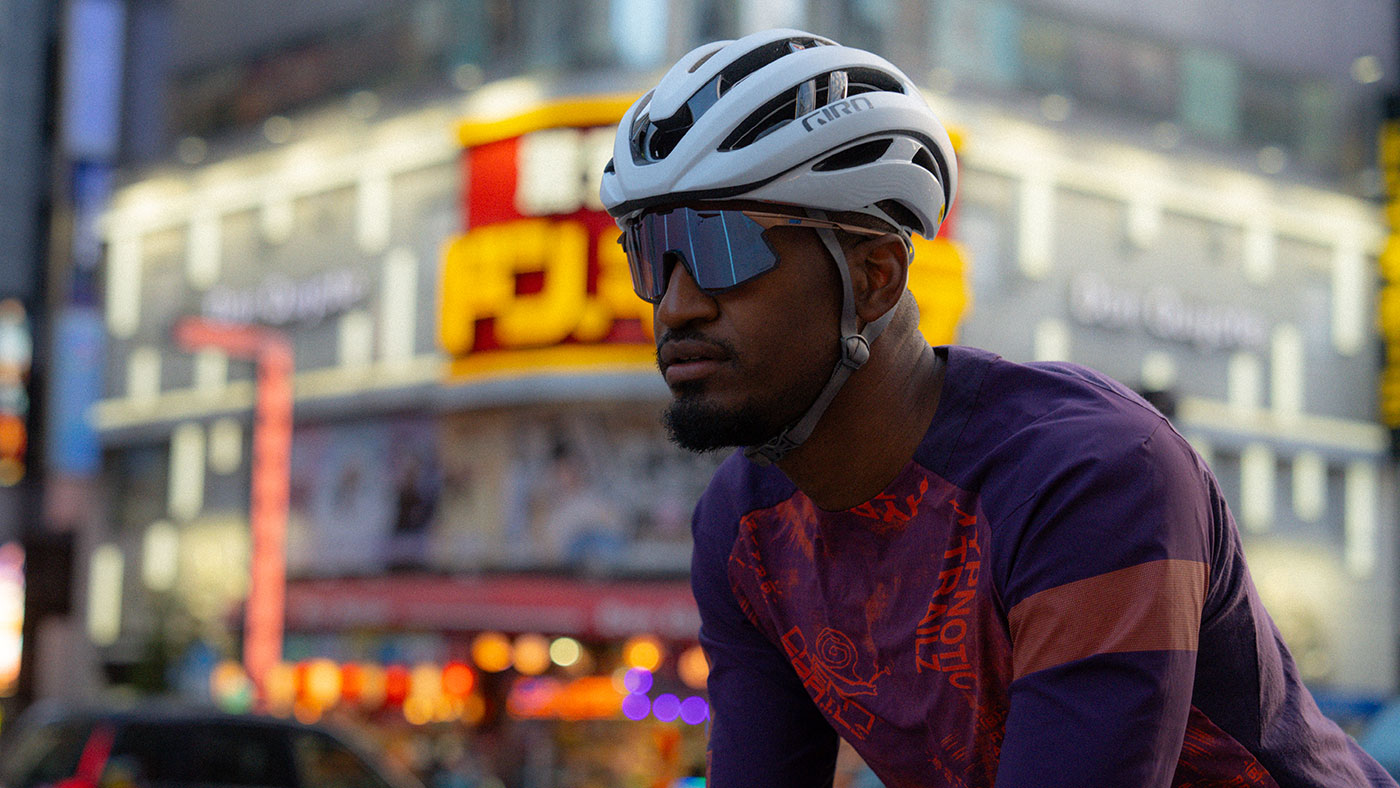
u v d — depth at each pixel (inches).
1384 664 1288.1
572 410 1003.3
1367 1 1360.7
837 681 59.1
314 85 1215.6
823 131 52.2
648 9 1002.1
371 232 1143.0
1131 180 1162.0
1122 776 47.5
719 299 53.2
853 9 1015.6
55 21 1588.3
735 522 62.4
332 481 1136.2
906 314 56.1
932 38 1061.1
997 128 1082.7
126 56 1528.1
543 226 993.5
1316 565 1259.8
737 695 65.1
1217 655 52.9
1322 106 1312.7
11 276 1561.3
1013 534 50.9
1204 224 1213.7
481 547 1031.0
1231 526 53.7
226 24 1294.3
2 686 1422.2
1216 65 1243.2
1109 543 48.8
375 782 355.6
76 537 1357.0
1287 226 1270.9
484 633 1039.0
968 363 55.3
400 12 1149.1
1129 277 1154.7
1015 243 1088.8
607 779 948.6
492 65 1070.4
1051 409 52.7
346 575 1104.8
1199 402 1187.9
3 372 1552.7
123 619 1309.1
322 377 1155.9
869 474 55.5
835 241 53.3
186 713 345.4
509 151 1025.5
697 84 54.6
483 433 1041.5
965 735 55.6
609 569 980.6
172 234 1318.9
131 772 336.5
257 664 1013.2
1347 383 1301.7
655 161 54.5
